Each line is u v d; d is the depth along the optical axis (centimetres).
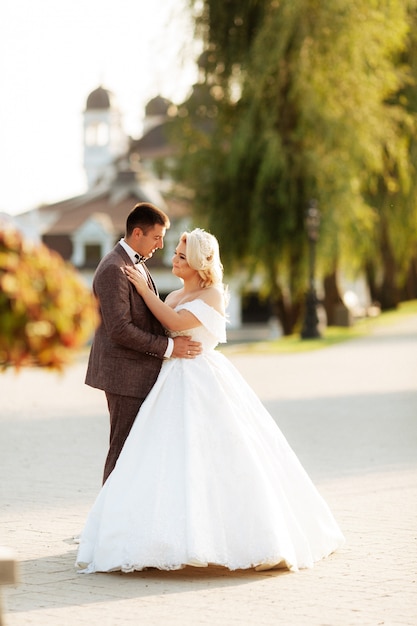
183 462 754
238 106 3778
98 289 792
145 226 812
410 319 5006
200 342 796
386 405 1870
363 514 940
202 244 803
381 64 3728
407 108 4200
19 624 615
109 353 802
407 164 4181
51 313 415
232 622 620
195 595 685
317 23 3556
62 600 672
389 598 673
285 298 4600
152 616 634
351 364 2859
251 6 3691
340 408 1830
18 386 2489
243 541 741
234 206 3831
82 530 841
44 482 1124
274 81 3659
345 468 1199
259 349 3647
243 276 3994
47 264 421
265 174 3650
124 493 752
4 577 443
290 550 745
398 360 2950
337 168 3647
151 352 784
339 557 789
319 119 3584
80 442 1449
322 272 3991
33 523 916
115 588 704
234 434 761
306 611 644
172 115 3862
